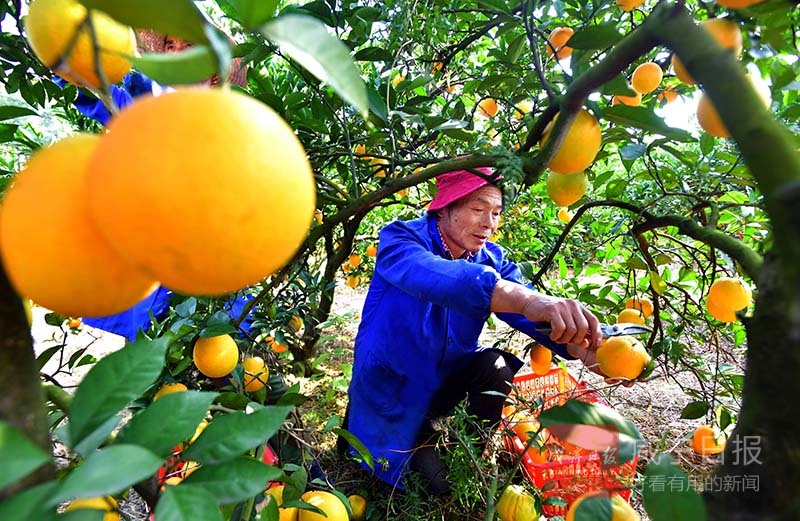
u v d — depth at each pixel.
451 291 1.57
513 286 1.55
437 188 2.13
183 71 0.59
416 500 1.97
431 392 2.34
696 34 0.60
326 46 0.51
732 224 2.03
